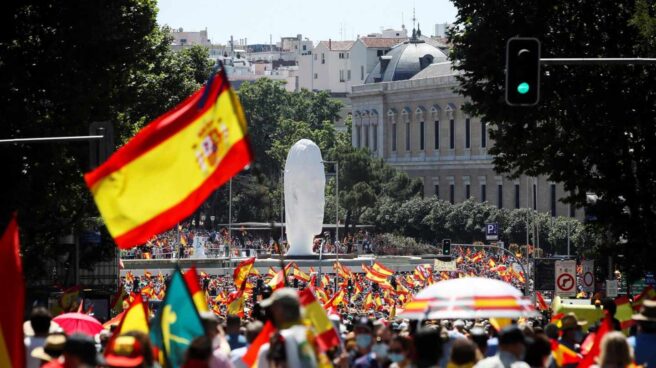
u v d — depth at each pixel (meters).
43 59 153.50
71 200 162.62
